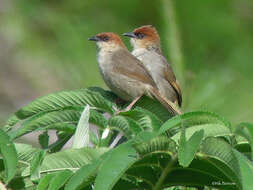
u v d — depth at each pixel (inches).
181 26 606.2
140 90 439.2
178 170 200.8
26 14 693.9
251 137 182.2
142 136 185.5
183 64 409.7
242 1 661.3
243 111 433.4
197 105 391.5
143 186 209.6
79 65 496.4
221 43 619.2
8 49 746.2
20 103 780.6
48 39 656.4
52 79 657.0
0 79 788.0
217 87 421.4
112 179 177.0
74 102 254.1
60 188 203.2
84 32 588.1
